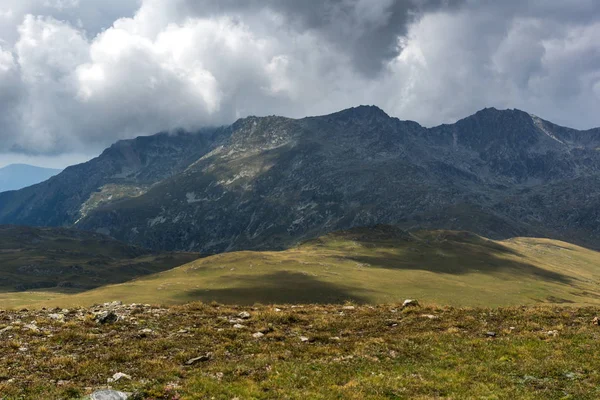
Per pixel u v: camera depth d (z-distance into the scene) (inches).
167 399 696.4
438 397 724.0
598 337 1049.5
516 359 925.8
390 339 1069.8
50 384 737.6
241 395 710.5
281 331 1155.3
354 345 1029.2
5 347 930.7
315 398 708.7
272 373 829.2
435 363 904.3
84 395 692.1
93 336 1032.8
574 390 755.4
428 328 1194.0
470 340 1060.5
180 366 861.8
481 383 791.1
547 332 1114.1
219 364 864.9
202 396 705.0
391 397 729.6
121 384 744.3
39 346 954.1
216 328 1168.2
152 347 975.0
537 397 730.8
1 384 717.3
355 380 794.2
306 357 935.7
